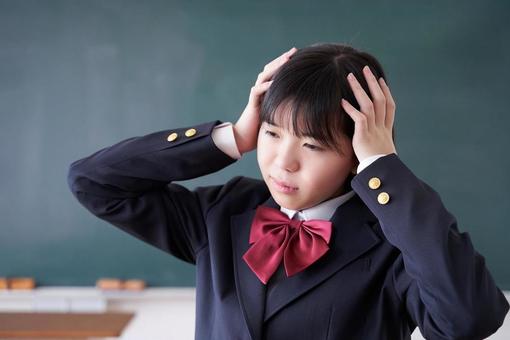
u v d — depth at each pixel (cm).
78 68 309
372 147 74
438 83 300
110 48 309
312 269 79
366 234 80
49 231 306
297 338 77
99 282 302
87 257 305
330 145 74
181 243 93
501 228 296
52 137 309
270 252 80
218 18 308
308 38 305
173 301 303
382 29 302
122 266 303
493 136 297
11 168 309
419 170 301
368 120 75
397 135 301
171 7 308
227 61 307
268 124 75
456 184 299
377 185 73
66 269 304
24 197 308
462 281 67
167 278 302
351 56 78
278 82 74
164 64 308
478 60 298
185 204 93
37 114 309
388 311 78
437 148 300
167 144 88
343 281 78
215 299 84
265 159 76
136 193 90
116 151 90
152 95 308
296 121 72
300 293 78
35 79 309
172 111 308
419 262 69
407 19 302
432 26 300
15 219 308
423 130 300
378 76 80
